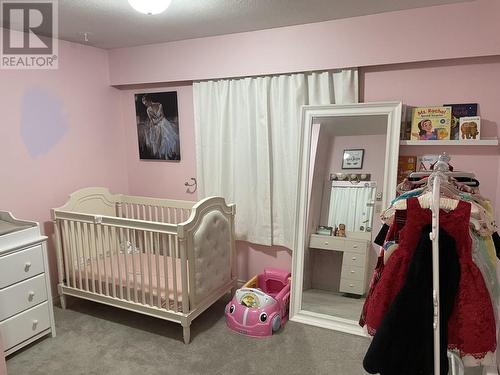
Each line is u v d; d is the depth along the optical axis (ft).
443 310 4.21
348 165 8.61
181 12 7.72
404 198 5.23
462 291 4.23
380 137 8.25
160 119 11.39
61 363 7.52
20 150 9.20
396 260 4.63
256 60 9.32
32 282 7.99
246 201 10.35
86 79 10.73
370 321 4.81
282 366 7.35
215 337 8.40
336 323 8.61
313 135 8.90
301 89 9.09
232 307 8.79
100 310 9.78
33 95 9.36
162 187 11.87
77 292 9.48
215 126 10.52
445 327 4.19
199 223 8.27
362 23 8.09
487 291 4.28
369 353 4.47
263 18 8.19
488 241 4.73
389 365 4.36
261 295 8.65
